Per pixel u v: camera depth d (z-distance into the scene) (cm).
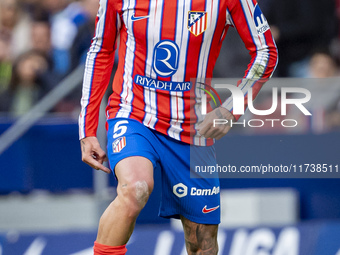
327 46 2359
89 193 2033
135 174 1193
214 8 1262
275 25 2362
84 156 1310
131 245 1872
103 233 1208
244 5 1262
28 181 2017
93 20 2353
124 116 1290
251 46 1289
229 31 2175
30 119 2019
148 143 1267
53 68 2341
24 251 1883
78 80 2064
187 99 1295
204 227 1366
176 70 1279
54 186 2027
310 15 2355
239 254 1869
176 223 2031
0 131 2019
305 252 1867
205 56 1291
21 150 2016
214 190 1355
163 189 1351
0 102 2222
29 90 2236
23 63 2245
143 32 1266
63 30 2422
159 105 1287
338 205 2014
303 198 2022
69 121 2019
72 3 2516
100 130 1947
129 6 1270
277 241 1878
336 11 2391
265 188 2023
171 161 1309
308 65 2333
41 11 2505
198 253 1380
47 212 2020
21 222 2019
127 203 1184
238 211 2027
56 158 2023
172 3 1256
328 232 1878
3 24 2484
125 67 1305
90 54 1323
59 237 1895
